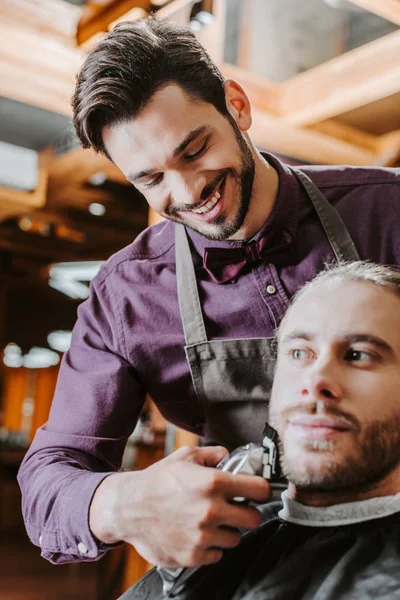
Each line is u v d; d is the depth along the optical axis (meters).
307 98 3.12
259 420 1.35
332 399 0.84
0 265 8.89
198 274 1.34
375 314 0.87
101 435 1.32
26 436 8.60
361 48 2.92
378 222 1.31
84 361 1.40
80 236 6.96
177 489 0.82
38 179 4.46
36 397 12.80
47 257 8.70
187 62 1.05
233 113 1.13
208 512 0.79
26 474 1.25
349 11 2.67
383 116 3.29
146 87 1.01
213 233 1.14
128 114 1.02
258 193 1.21
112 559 3.66
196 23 2.26
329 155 3.39
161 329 1.36
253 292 1.30
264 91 3.19
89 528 0.96
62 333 10.71
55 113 3.44
